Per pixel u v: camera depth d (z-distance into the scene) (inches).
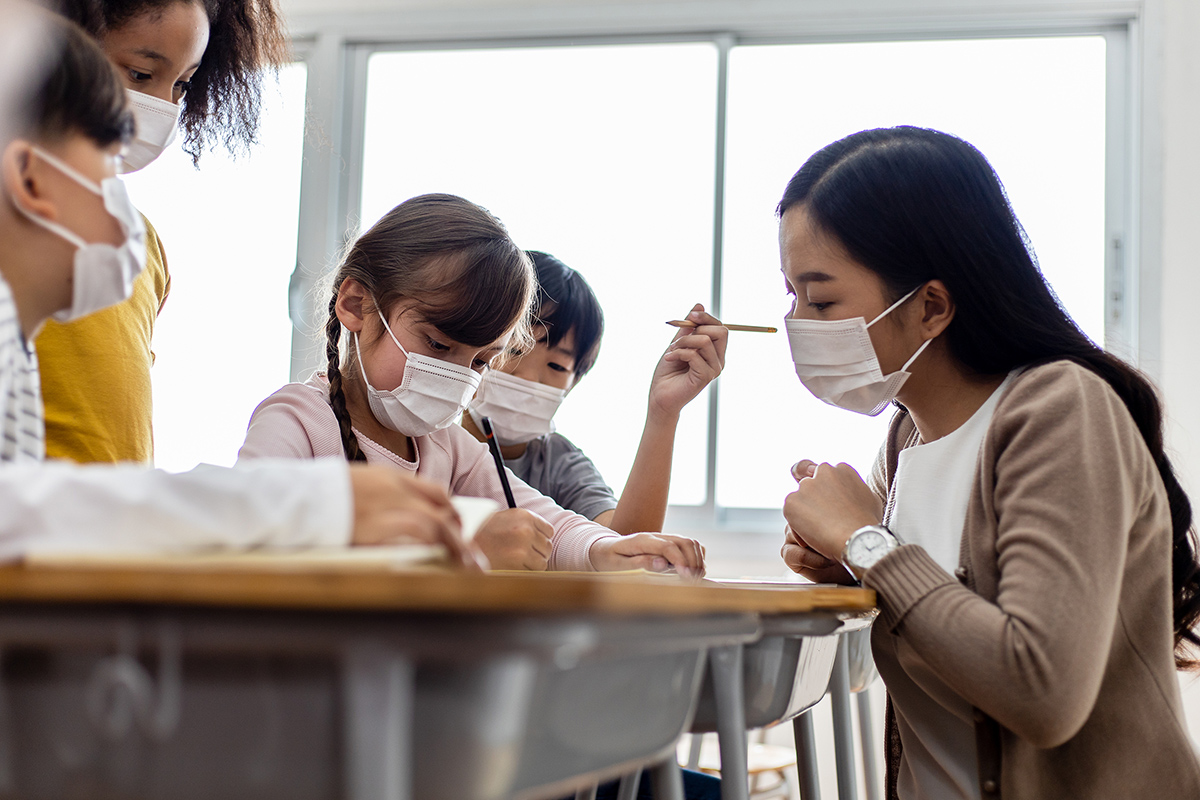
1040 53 114.1
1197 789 37.3
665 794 32.1
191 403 121.0
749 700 36.8
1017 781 38.2
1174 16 109.7
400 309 55.1
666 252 117.3
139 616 17.6
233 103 61.4
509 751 18.4
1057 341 42.8
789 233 46.8
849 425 111.7
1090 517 35.7
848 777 52.4
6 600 17.7
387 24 123.4
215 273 122.6
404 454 59.3
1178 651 46.8
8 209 28.9
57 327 48.5
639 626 21.3
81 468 21.2
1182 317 106.7
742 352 114.4
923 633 36.7
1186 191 108.0
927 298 44.5
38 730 18.4
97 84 30.5
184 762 17.9
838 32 117.0
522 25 121.3
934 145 44.6
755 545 110.5
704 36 119.6
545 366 78.0
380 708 17.0
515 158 121.6
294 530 21.2
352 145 124.2
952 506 42.9
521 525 48.6
